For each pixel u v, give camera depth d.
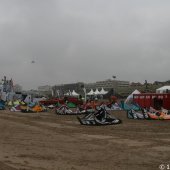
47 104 67.50
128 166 12.45
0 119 35.88
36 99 77.38
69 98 65.81
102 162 13.12
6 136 21.27
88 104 48.53
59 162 13.02
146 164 12.80
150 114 35.34
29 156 14.24
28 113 48.09
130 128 26.50
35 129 25.75
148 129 25.66
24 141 19.02
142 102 51.66
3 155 14.30
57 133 23.14
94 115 29.55
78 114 43.69
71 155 14.59
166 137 20.97
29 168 11.80
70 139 20.00
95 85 182.38
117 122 30.09
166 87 62.19
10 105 71.94
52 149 16.22
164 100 49.44
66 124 30.14
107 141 19.16
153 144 17.98
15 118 37.66
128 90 119.19
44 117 39.28
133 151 15.73
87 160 13.50
